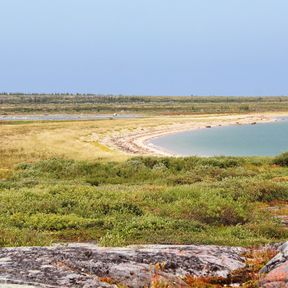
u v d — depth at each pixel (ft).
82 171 115.55
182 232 47.52
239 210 60.70
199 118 489.67
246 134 350.43
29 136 265.95
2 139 244.01
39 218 53.72
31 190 74.74
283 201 72.79
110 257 28.19
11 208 59.67
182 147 263.29
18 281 23.34
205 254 30.45
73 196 66.85
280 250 31.17
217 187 79.97
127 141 279.08
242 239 45.21
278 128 406.21
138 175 112.37
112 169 116.26
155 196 70.38
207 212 58.08
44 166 121.08
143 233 46.73
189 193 72.08
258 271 28.32
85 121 401.08
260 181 81.92
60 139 260.21
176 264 28.07
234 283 26.89
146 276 25.73
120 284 24.44
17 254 28.25
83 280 23.95
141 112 650.02
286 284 24.63
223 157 145.59
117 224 51.72
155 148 252.42
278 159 137.08
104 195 68.59
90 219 53.72
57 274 24.58
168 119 461.37
